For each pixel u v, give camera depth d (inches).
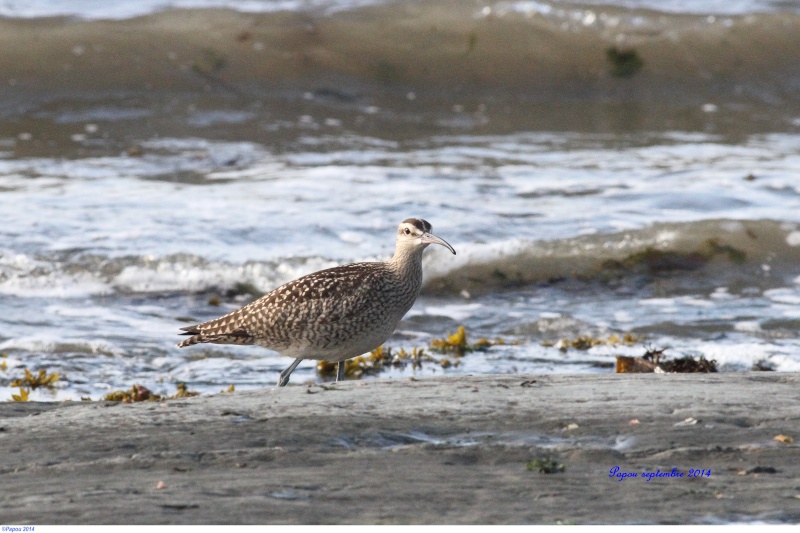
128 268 737.6
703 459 306.2
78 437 324.5
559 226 818.2
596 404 364.5
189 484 275.9
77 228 793.6
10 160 969.5
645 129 1120.8
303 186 902.4
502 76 1262.3
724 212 844.6
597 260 773.3
